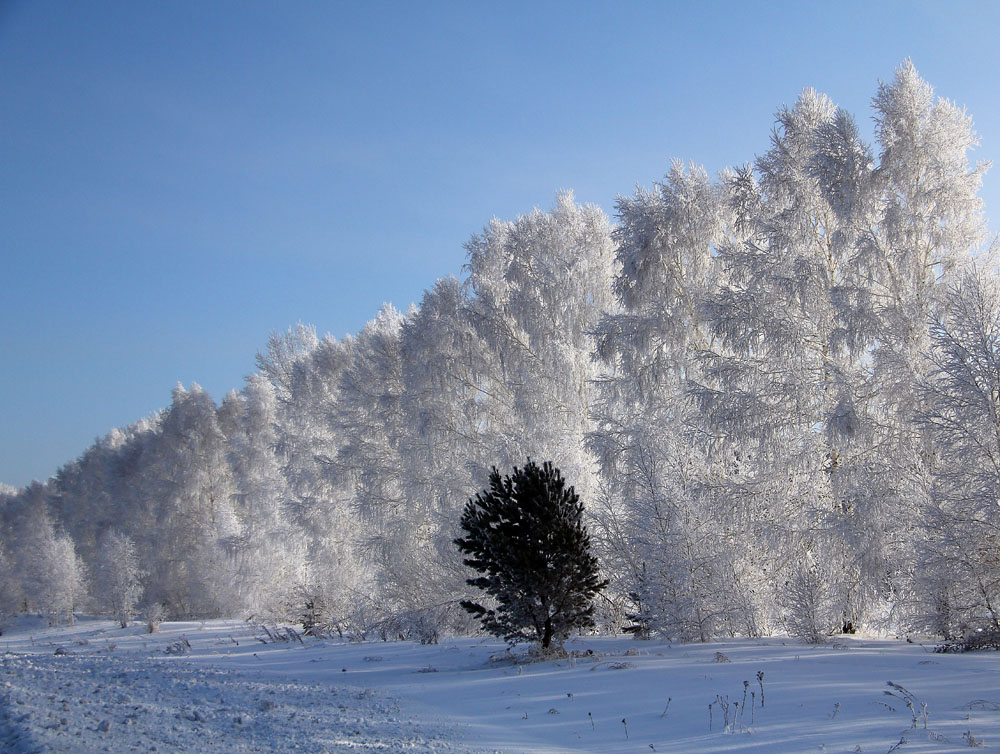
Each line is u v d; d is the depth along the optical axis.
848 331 19.47
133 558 53.56
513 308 29.59
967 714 7.60
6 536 92.00
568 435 27.42
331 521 37.69
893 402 19.09
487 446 29.94
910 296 19.97
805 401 20.67
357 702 11.16
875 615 18.84
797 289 20.94
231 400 61.00
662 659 13.90
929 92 20.48
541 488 16.33
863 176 20.50
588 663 14.19
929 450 18.81
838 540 18.55
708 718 8.38
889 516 17.62
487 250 33.19
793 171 22.39
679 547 17.81
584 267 30.08
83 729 8.24
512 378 30.08
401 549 30.89
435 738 8.18
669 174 25.66
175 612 54.91
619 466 23.61
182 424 57.66
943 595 15.39
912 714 7.66
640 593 18.53
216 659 23.22
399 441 32.84
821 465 20.62
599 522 22.58
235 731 8.65
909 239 20.16
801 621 17.05
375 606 29.06
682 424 23.17
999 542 14.91
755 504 20.56
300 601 36.28
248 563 44.38
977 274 16.41
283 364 50.50
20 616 63.22
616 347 24.89
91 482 77.00
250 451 50.72
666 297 25.03
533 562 15.84
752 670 11.46
